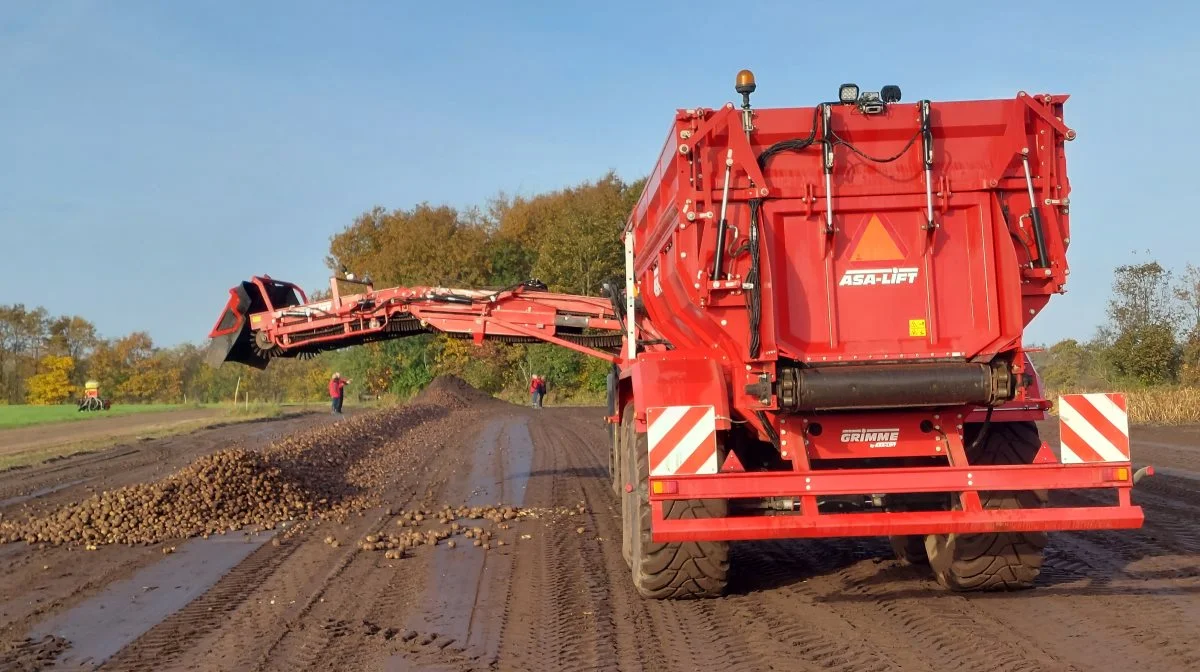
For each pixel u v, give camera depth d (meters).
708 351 7.20
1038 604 6.80
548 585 7.98
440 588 8.01
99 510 11.45
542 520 11.59
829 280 6.71
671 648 6.00
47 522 11.38
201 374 76.44
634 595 7.53
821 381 6.44
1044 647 5.71
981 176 6.78
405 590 7.97
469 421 33.12
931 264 6.75
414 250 67.06
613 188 71.06
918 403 6.54
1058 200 6.68
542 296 12.51
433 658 5.99
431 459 20.12
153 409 55.97
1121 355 27.20
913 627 6.28
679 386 6.95
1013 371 6.59
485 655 6.02
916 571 8.06
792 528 6.20
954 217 6.80
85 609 7.59
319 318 12.67
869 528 6.19
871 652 5.74
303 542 10.52
